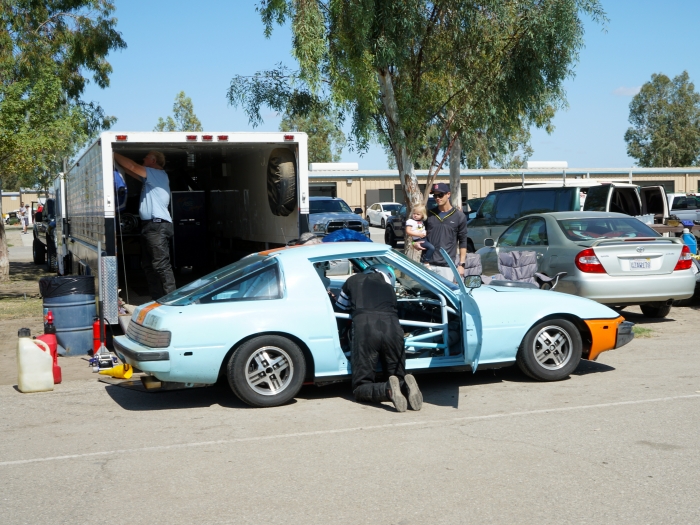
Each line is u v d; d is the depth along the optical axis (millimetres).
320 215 24062
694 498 4336
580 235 10961
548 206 17016
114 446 5730
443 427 5969
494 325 7125
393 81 16047
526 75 15055
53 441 5910
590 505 4266
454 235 9430
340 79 14281
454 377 7805
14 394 7625
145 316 6961
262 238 12719
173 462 5289
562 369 7406
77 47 23406
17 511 4434
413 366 6953
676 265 10336
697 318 11461
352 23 14016
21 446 5789
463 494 4492
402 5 14102
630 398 6711
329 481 4789
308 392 7332
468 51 15125
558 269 10625
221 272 7324
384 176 48531
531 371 7320
